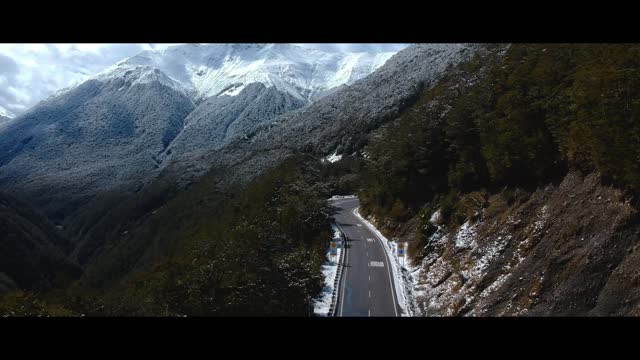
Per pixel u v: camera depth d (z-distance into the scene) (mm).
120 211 159250
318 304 37188
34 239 110250
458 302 33781
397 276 42656
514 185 40156
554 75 37562
